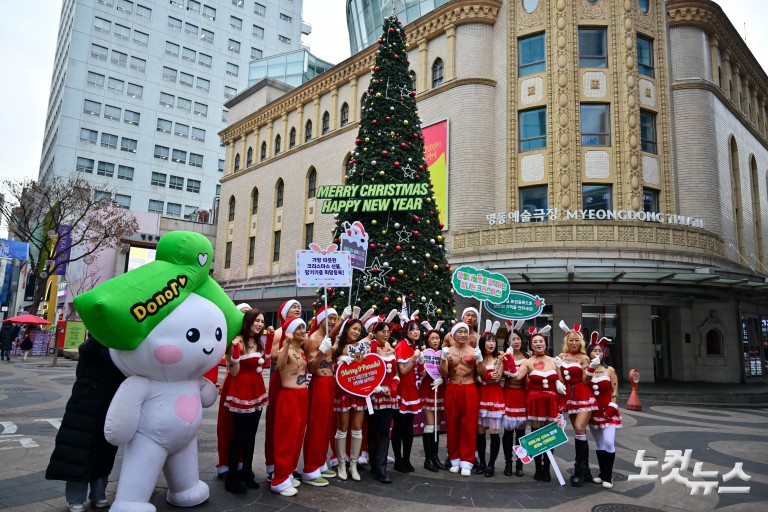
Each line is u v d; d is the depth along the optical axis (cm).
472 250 2005
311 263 724
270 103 3403
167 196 5819
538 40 2177
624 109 2056
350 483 639
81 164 5334
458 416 716
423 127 2347
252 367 597
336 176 2833
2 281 7150
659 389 1772
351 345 652
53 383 1609
